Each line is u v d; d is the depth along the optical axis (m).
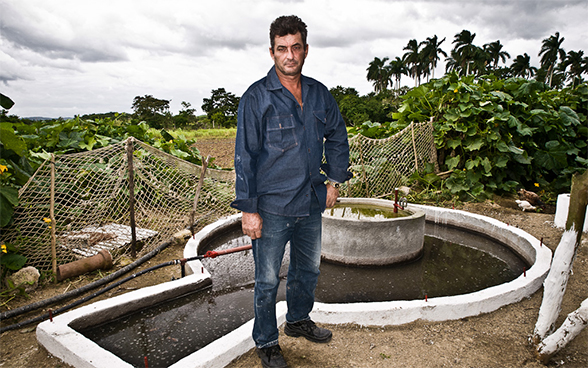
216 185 6.05
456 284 3.94
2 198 3.54
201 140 27.09
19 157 4.06
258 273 2.21
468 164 7.46
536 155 8.17
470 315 3.09
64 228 4.38
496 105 7.47
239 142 2.04
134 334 2.89
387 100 65.88
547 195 8.06
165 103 62.34
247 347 2.54
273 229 2.13
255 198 2.06
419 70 74.19
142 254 4.50
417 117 8.20
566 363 2.50
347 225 4.36
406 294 3.69
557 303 2.52
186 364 2.25
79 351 2.40
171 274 4.00
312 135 2.15
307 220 2.26
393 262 4.44
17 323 3.04
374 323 2.90
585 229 5.31
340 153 2.42
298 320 2.57
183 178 5.76
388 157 7.42
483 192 7.33
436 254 4.86
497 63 73.50
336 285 3.89
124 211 5.44
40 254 4.00
